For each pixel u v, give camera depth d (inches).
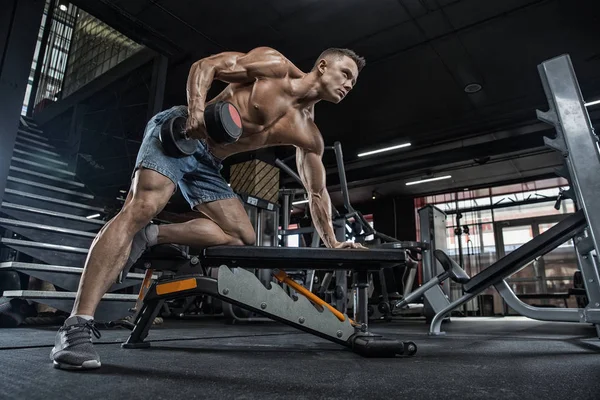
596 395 28.0
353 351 52.7
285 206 152.4
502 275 71.9
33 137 197.2
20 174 147.1
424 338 81.9
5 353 48.6
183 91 223.3
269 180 195.8
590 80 197.3
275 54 54.4
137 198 44.0
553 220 331.3
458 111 232.7
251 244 57.4
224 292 46.9
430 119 243.1
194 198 55.4
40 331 86.1
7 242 98.1
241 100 52.8
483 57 184.7
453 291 333.4
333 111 234.8
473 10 157.9
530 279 328.2
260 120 53.2
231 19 169.6
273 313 48.6
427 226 151.9
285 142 57.4
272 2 159.8
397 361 45.3
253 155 194.7
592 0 149.2
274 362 43.4
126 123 209.0
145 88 201.5
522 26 164.6
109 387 29.2
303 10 163.0
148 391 28.1
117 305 100.9
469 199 366.3
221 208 55.2
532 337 83.6
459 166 312.2
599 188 49.5
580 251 63.6
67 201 144.7
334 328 51.4
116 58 197.5
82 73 216.5
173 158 46.6
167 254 51.6
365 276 53.7
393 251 48.8
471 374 36.5
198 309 214.5
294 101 55.2
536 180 328.5
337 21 168.6
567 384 31.9
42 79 236.1
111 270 40.9
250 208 132.9
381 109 232.1
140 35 161.9
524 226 343.3
